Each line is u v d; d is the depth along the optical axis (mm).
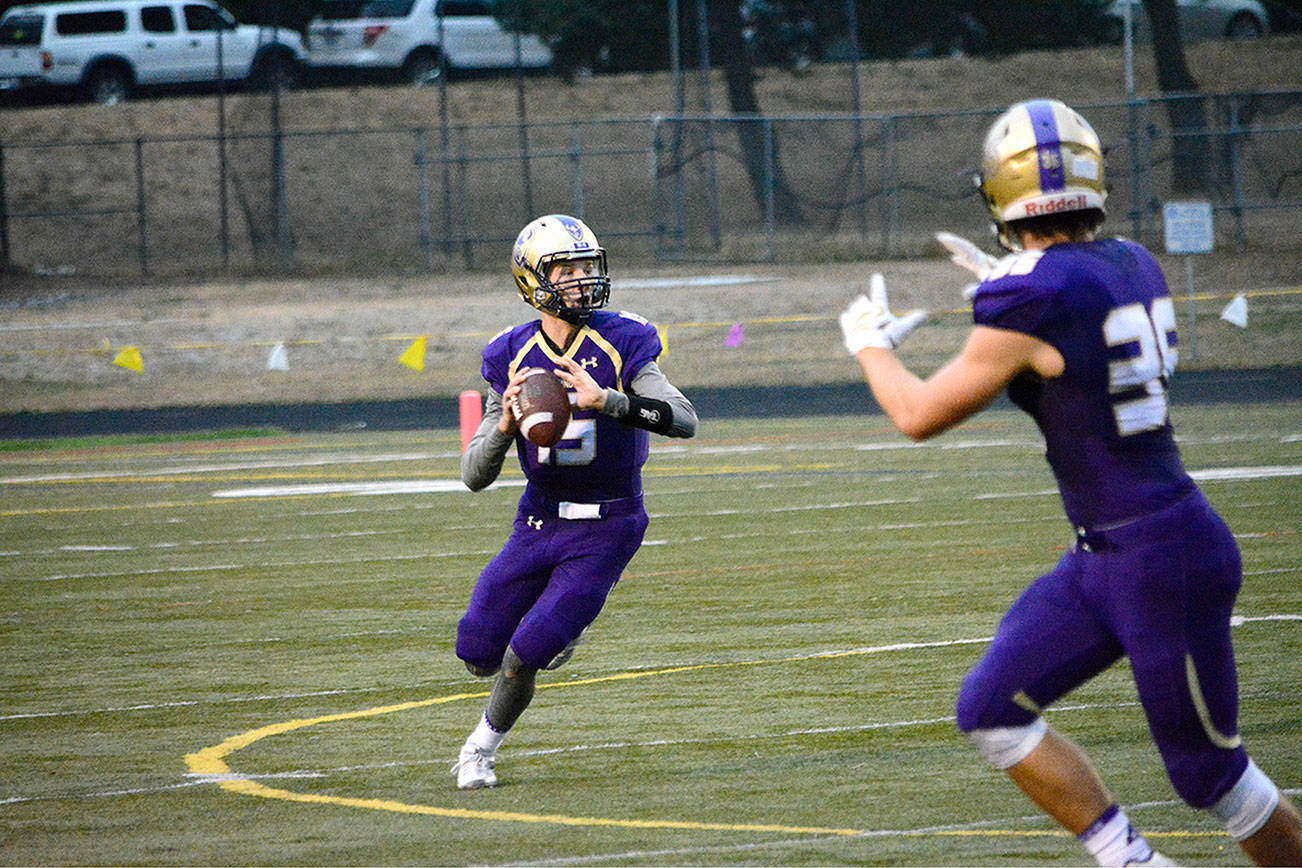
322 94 140000
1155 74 140375
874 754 19562
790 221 123812
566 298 18547
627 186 129625
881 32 145250
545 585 19016
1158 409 12633
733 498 46406
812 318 89125
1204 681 12531
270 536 41875
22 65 136625
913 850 15648
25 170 135625
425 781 19000
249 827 17141
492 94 141000
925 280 100625
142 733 21766
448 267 114500
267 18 146125
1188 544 12492
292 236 128000
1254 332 86125
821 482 49219
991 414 68188
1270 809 12773
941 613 28672
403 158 133625
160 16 137875
